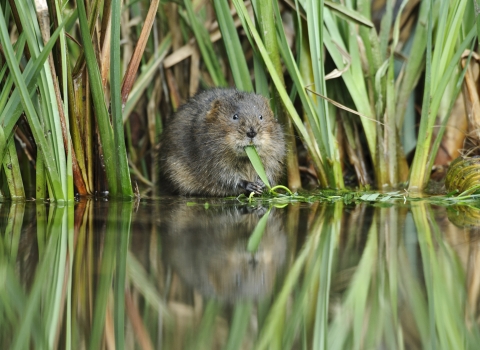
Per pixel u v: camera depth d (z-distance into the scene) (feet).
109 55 30.60
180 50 39.50
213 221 24.85
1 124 28.43
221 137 32.86
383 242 20.54
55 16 28.48
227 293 15.31
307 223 24.17
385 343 12.67
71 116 30.53
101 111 29.63
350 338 12.80
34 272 17.11
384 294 15.28
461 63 33.83
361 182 36.17
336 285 15.93
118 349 12.17
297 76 31.76
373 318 13.83
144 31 30.53
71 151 29.94
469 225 23.30
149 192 35.96
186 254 19.01
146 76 38.55
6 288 15.79
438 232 22.00
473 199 29.50
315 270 17.25
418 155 32.60
